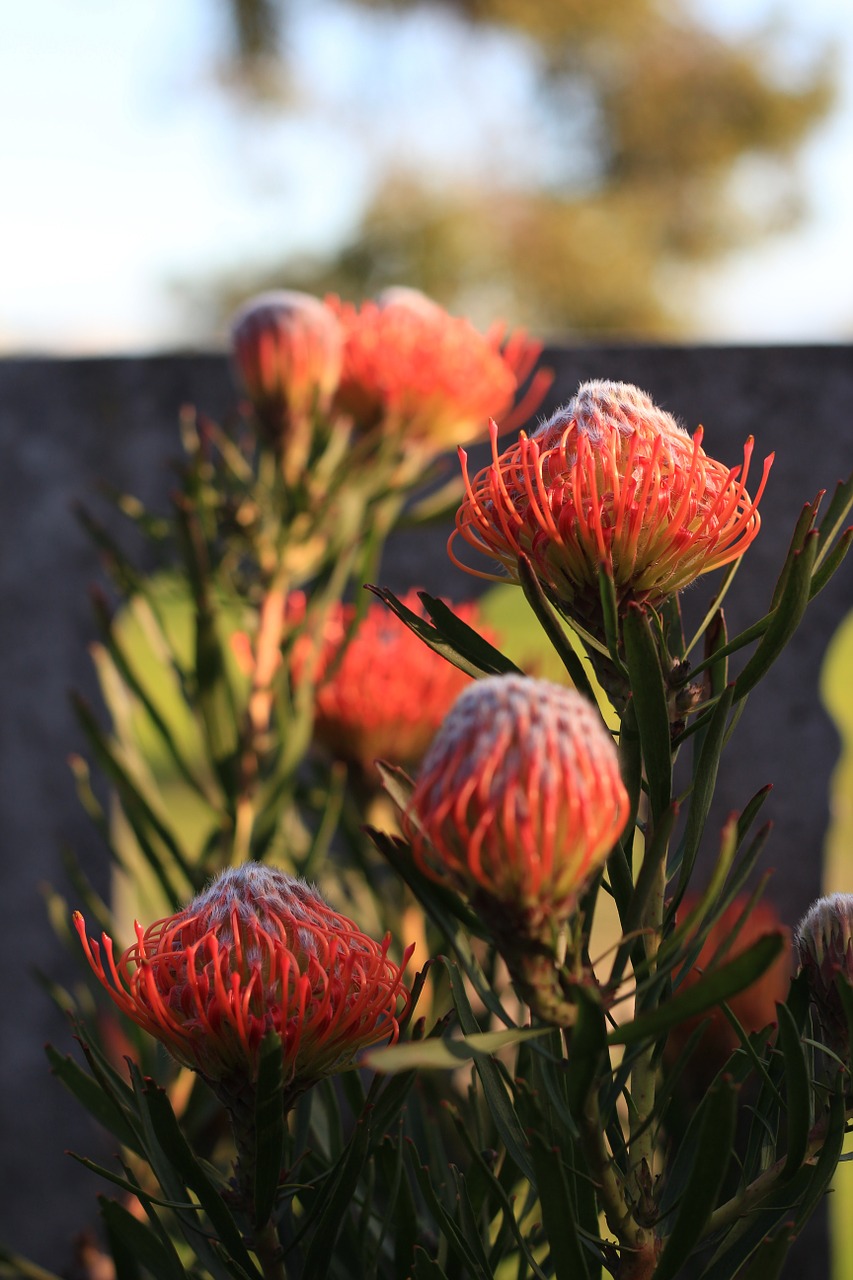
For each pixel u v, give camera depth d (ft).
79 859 6.17
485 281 35.47
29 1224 6.13
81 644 6.15
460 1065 2.16
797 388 5.42
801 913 5.52
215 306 35.42
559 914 2.28
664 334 35.65
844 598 5.51
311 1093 2.87
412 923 4.16
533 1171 2.52
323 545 4.63
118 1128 2.89
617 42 34.94
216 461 5.18
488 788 2.19
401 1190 2.72
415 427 4.41
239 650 4.79
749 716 5.54
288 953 2.43
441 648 2.56
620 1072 2.42
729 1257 2.64
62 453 6.07
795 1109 2.40
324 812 4.11
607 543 2.41
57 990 3.92
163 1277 2.69
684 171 36.40
